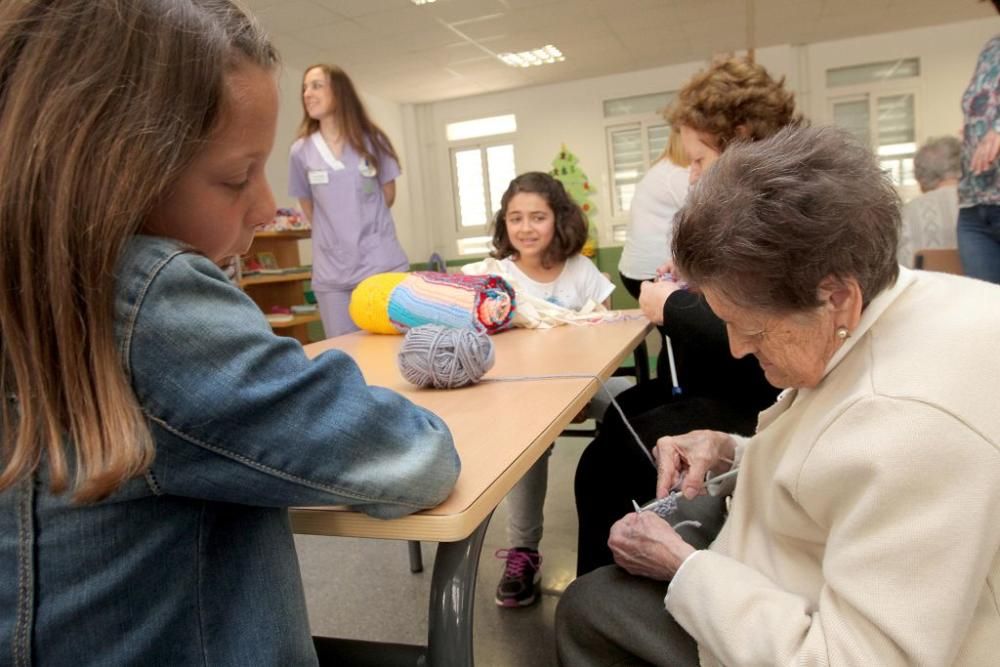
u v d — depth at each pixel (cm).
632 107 696
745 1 502
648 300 139
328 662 80
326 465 51
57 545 48
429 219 785
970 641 59
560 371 118
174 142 46
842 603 57
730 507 86
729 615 65
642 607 80
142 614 51
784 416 73
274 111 54
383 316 174
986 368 56
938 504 53
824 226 58
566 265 212
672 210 217
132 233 46
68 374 44
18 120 42
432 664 65
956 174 300
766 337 65
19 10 43
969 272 217
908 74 619
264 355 50
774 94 127
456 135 765
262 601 55
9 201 42
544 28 534
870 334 64
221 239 55
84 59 43
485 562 191
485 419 88
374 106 715
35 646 49
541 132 729
